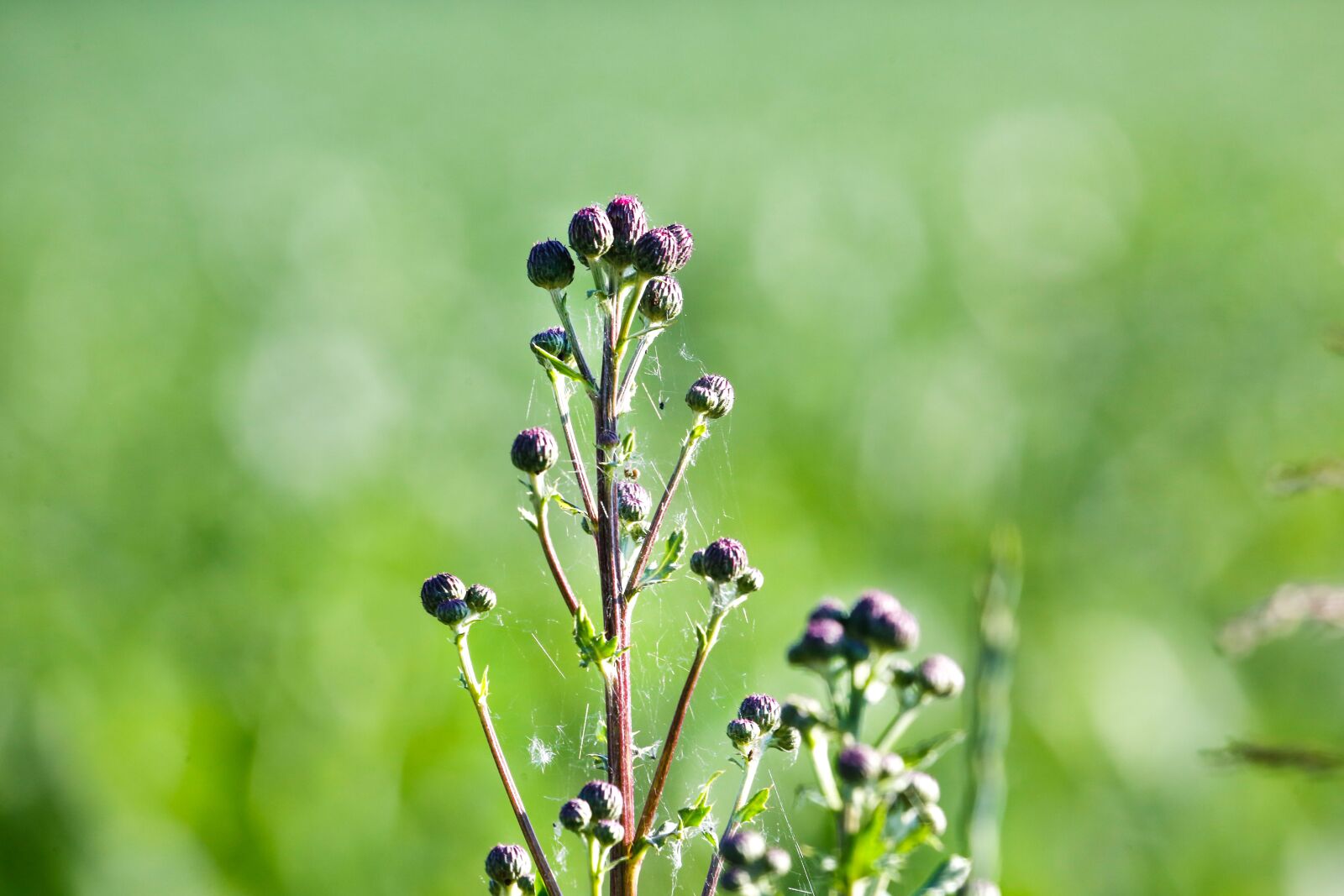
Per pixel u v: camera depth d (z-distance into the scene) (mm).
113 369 11977
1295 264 12648
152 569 9070
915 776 3059
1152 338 11586
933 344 11906
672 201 15547
